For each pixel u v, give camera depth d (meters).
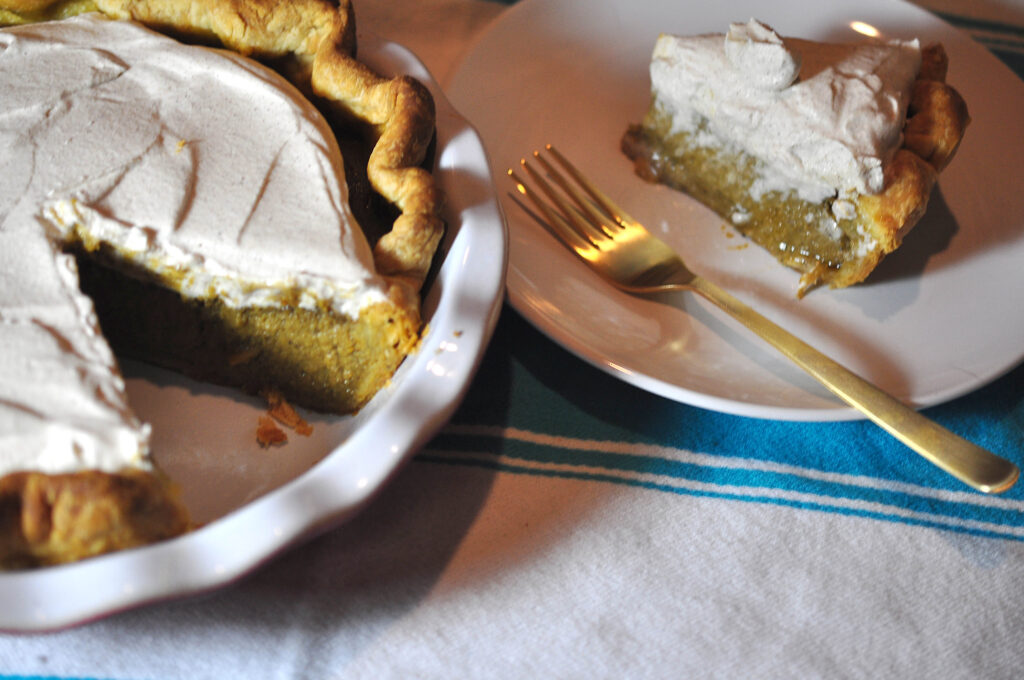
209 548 0.35
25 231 0.39
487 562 0.39
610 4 0.53
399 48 0.47
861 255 0.47
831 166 0.47
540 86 0.52
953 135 0.48
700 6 0.54
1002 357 0.44
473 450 0.41
